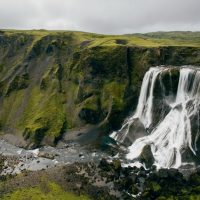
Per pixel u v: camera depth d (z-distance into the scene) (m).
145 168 137.88
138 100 182.38
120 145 161.62
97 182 123.19
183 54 188.25
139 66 190.75
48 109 195.25
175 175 121.38
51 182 123.19
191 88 161.62
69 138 175.12
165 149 148.38
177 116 158.88
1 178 129.25
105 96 188.00
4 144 177.50
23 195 113.06
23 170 137.62
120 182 121.81
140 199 111.50
